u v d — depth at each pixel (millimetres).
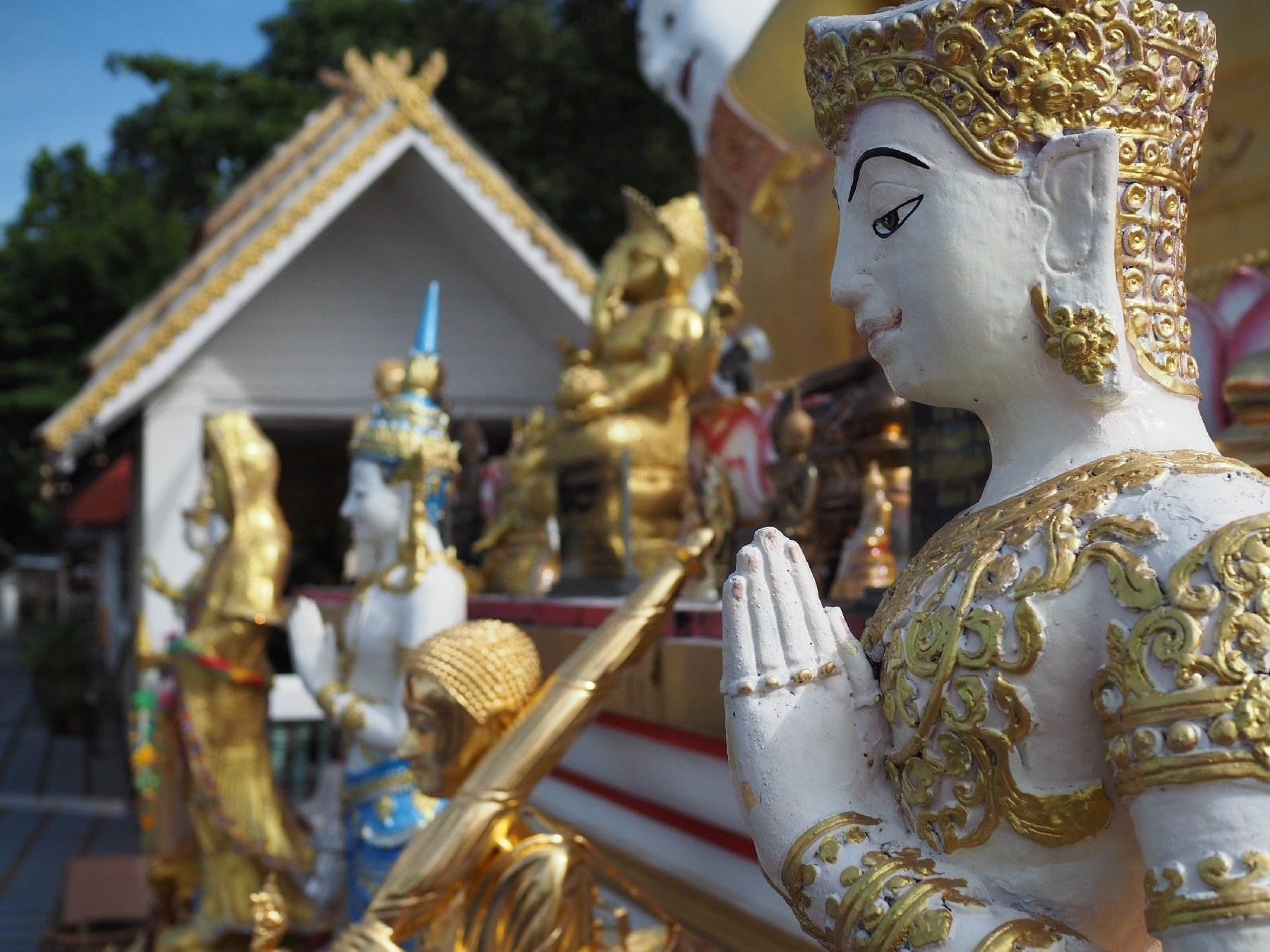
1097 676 1269
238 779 5340
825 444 3637
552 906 2539
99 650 21672
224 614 5387
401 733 3750
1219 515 1256
